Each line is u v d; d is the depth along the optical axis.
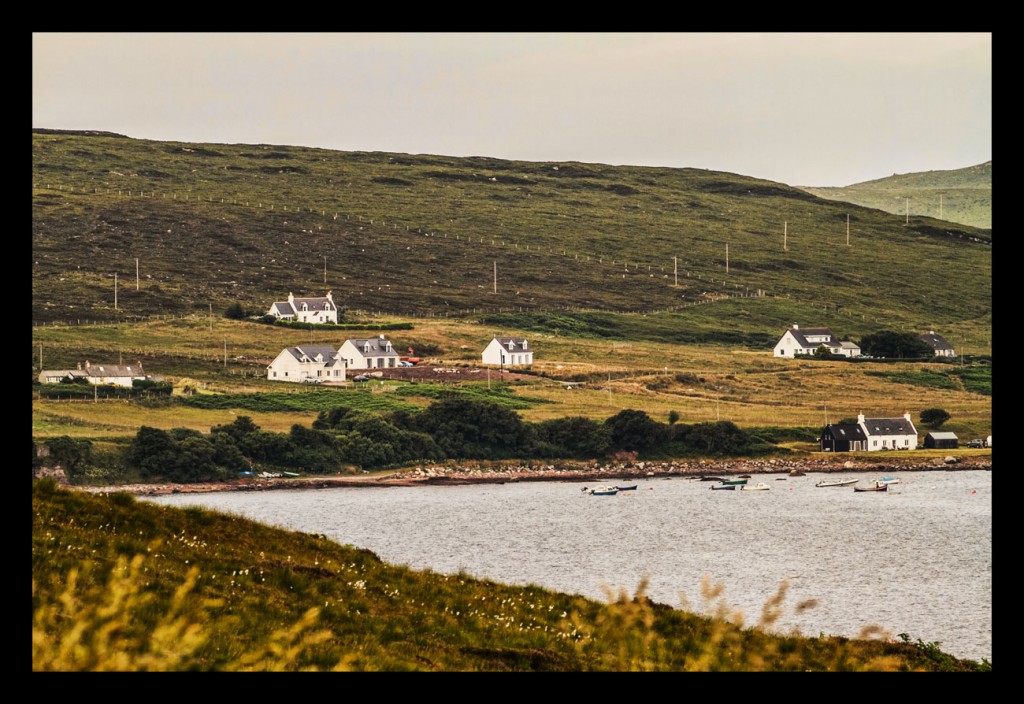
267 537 172.62
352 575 156.88
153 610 114.06
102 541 141.25
